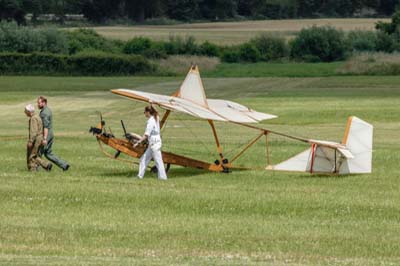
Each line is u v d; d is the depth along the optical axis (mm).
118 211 58438
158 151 71438
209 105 79000
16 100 166375
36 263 41375
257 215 57344
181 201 61625
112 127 121188
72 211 58375
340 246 48344
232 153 90250
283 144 98938
